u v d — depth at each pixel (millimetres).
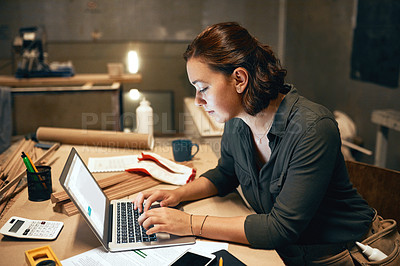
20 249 1099
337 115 3863
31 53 3945
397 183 1523
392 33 3133
